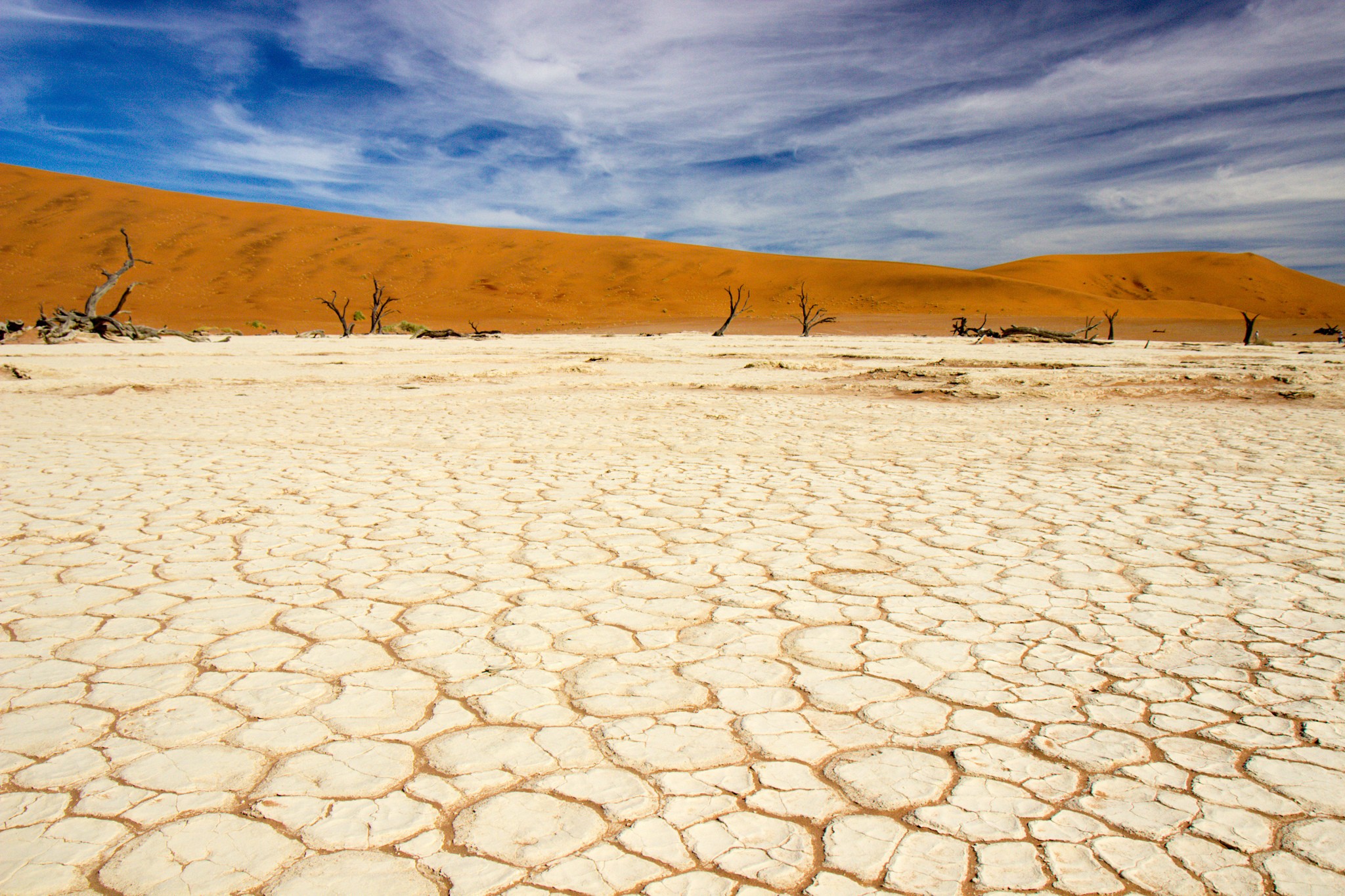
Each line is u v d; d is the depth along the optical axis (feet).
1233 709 8.53
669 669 9.47
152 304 225.56
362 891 5.71
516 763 7.41
